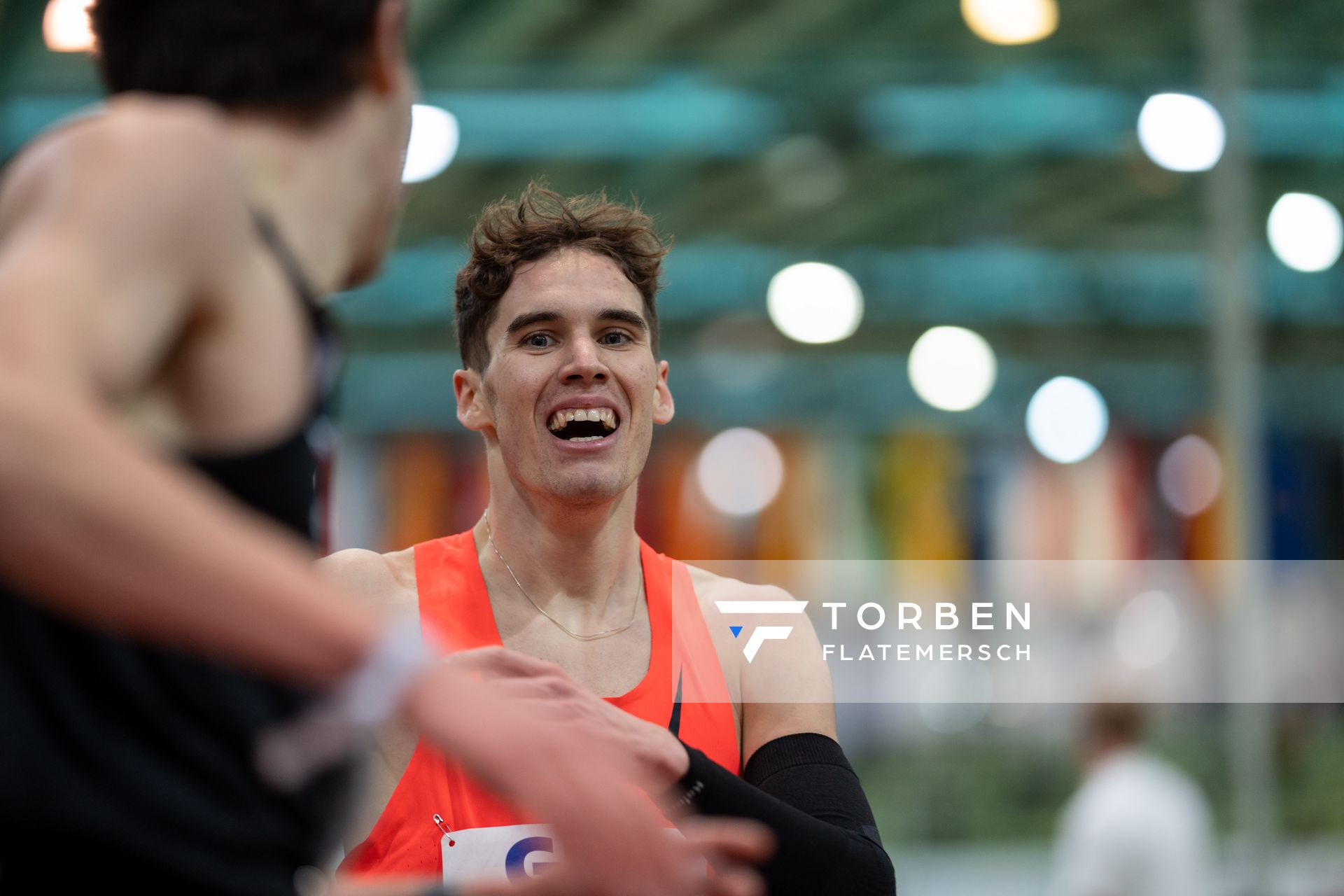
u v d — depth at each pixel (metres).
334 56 2.00
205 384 1.81
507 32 17.97
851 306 26.06
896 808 23.19
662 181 23.05
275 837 1.89
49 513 1.43
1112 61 19.52
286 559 1.57
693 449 30.67
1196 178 22.58
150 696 1.80
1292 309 25.19
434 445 29.44
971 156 22.61
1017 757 23.45
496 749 1.59
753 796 3.38
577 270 4.18
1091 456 29.72
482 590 4.28
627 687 4.17
